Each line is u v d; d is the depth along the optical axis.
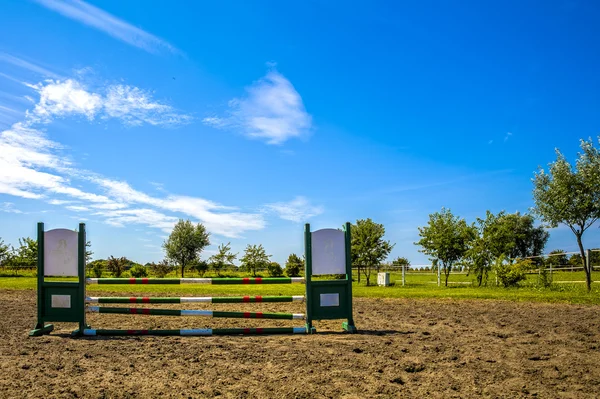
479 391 5.14
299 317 9.32
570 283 23.00
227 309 13.26
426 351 7.16
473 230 26.41
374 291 19.47
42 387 5.21
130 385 5.32
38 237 9.11
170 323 10.58
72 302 8.98
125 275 33.38
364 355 6.91
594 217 19.30
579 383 5.44
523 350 7.19
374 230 31.20
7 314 11.45
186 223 43.84
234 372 5.91
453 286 25.64
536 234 59.75
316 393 5.04
